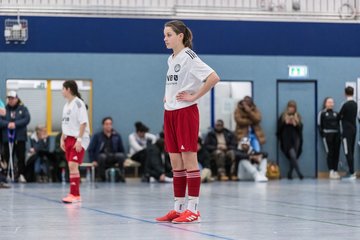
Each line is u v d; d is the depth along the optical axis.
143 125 32.09
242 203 18.25
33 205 17.67
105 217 14.38
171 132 13.10
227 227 12.40
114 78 33.38
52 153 30.30
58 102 33.03
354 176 33.28
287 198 20.11
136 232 11.64
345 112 33.22
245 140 32.22
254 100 34.53
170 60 13.07
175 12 34.06
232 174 32.25
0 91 32.50
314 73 35.06
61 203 18.36
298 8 35.16
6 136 29.83
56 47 32.97
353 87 35.41
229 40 34.44
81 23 33.19
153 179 30.55
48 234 11.44
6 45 32.59
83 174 31.88
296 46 35.00
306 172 34.75
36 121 32.81
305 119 34.91
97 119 33.09
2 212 15.66
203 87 12.68
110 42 33.41
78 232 11.70
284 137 33.72
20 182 30.05
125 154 33.06
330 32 35.28
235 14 34.53
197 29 34.19
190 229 12.06
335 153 34.03
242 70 34.44
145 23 33.72
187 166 13.02
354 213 15.35
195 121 12.86
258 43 34.69
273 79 34.72
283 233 11.53
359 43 35.53
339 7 35.59
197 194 13.13
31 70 32.75
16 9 32.75
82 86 33.25
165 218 13.46
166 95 13.09
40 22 32.88
